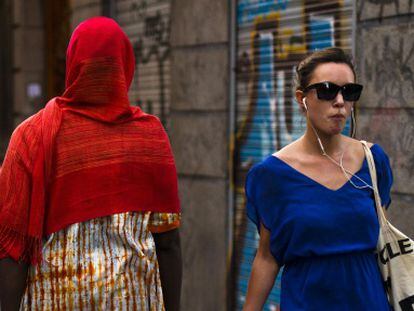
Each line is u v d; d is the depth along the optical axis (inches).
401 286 128.4
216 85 270.2
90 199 119.0
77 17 431.2
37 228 116.3
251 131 257.4
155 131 126.6
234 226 266.4
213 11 270.1
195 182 282.4
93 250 118.9
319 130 130.3
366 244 127.0
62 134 119.2
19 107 547.2
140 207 122.9
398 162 187.6
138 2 341.7
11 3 545.6
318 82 127.4
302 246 127.7
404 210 186.4
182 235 290.0
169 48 310.7
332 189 128.8
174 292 131.4
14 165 117.1
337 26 215.8
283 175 131.3
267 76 248.7
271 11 245.6
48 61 507.2
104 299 117.5
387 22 190.7
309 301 127.0
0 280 117.3
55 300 117.7
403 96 185.8
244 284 261.7
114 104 122.8
